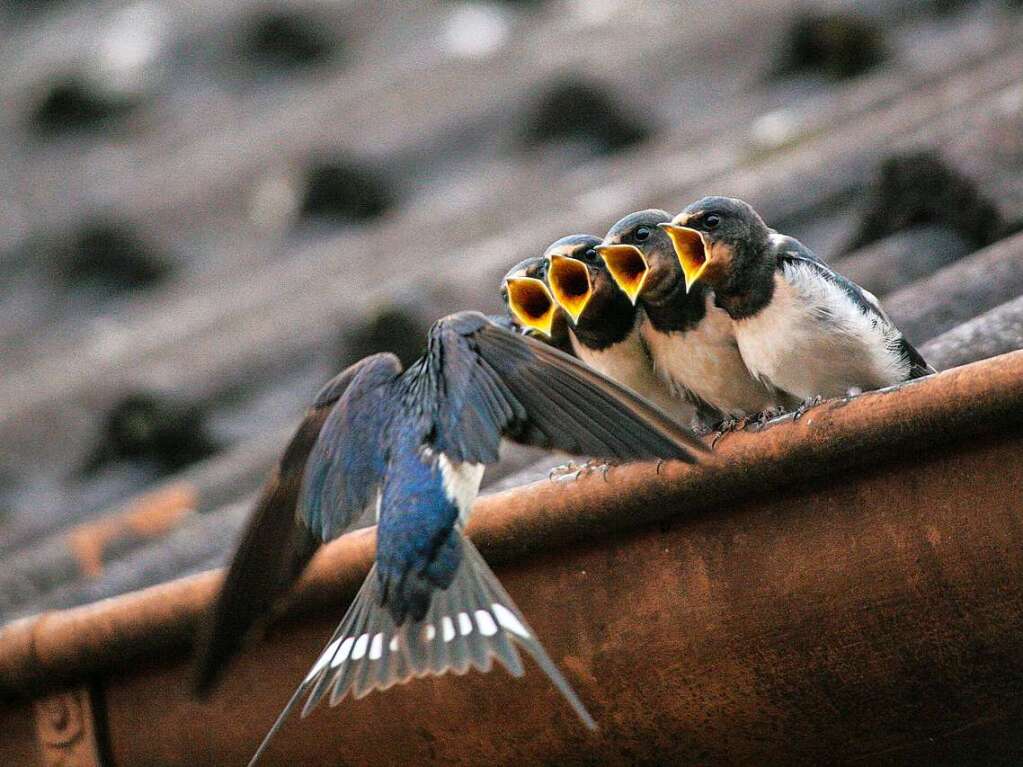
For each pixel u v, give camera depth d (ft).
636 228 25.43
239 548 18.65
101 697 27.37
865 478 20.01
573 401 18.08
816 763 21.94
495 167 59.98
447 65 68.64
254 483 39.27
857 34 53.57
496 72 65.72
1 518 47.32
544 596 22.68
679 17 63.41
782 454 20.06
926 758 21.15
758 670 21.21
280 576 19.06
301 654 24.95
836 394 24.81
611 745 22.86
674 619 21.62
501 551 22.54
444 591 18.51
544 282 26.14
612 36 64.39
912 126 42.60
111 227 63.98
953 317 29.86
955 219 34.71
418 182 61.26
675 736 22.40
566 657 22.57
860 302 24.59
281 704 25.25
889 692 20.52
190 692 17.97
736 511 21.07
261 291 55.72
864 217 36.50
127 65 76.28
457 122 62.80
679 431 17.12
